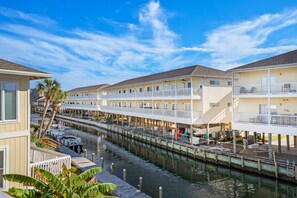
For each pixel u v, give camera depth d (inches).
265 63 873.5
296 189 685.9
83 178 382.3
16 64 485.4
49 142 1186.0
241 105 1019.9
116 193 559.8
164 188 720.3
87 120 2410.2
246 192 684.7
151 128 1670.8
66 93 1416.1
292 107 853.8
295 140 999.0
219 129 1270.9
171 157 1132.5
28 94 468.4
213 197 650.8
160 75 1594.5
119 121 2158.0
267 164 765.3
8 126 436.8
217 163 928.9
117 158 1109.1
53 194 324.8
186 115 1160.8
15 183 441.7
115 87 2001.7
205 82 1202.0
